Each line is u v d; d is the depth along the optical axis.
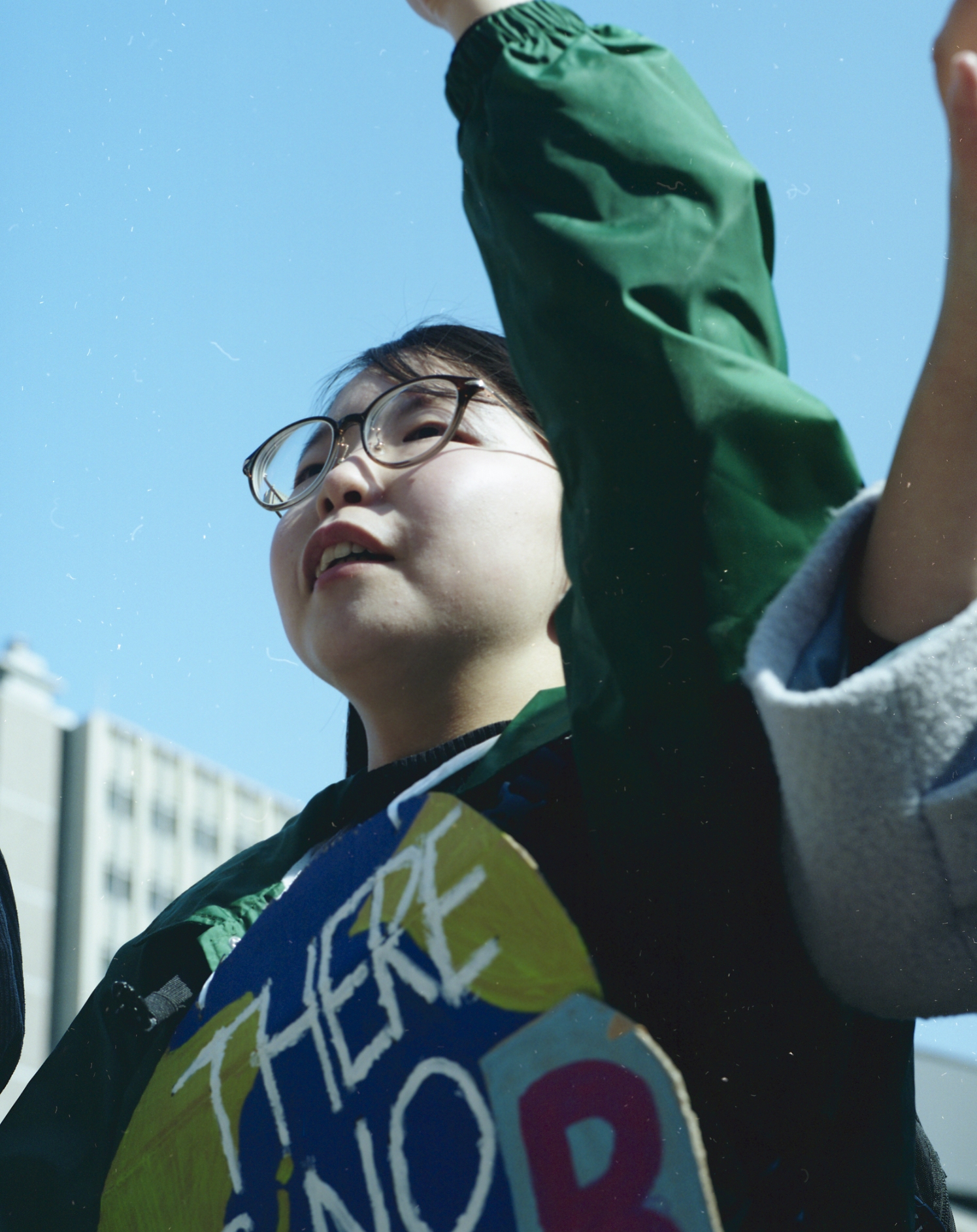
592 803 1.08
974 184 0.86
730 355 1.09
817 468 1.07
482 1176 0.96
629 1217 0.89
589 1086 0.94
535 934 1.01
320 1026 1.10
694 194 1.18
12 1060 1.50
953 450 0.92
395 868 1.13
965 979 0.96
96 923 22.16
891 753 0.92
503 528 1.38
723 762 1.01
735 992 1.03
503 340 1.64
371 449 1.47
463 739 1.31
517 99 1.25
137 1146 1.21
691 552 1.04
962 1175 6.71
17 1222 1.34
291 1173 1.07
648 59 1.27
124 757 23.69
